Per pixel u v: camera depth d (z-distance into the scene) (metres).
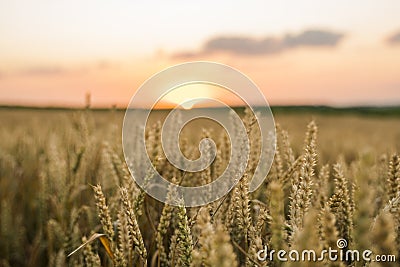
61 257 0.95
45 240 1.18
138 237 0.64
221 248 0.44
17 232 1.23
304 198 0.61
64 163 1.13
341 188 0.64
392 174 0.66
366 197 0.50
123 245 0.67
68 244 0.97
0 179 1.49
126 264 0.67
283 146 0.79
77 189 1.09
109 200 0.87
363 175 0.50
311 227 0.47
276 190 0.53
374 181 0.84
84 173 1.14
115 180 0.93
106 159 0.98
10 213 1.24
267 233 0.70
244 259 0.73
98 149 1.19
